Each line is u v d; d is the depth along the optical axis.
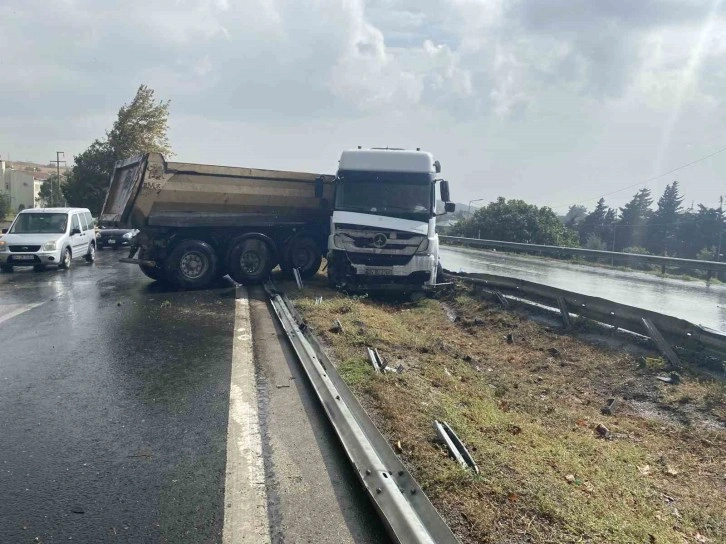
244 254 13.60
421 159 12.22
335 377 5.67
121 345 7.63
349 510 3.46
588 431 5.29
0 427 4.73
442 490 3.52
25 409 5.16
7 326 8.87
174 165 12.49
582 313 8.74
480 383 6.54
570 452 4.58
